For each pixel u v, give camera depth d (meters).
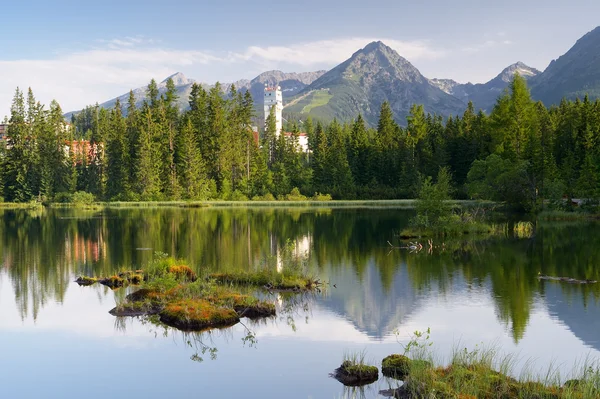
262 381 12.41
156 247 35.38
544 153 70.75
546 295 20.98
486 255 31.31
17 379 12.66
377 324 17.20
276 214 66.06
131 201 94.38
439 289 22.28
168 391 11.88
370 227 48.44
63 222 55.50
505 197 61.91
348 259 30.19
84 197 91.50
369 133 132.62
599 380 10.92
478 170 67.69
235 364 13.55
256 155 109.19
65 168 100.25
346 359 13.86
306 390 11.80
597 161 64.75
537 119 87.31
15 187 96.50
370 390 11.75
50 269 27.19
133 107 112.94
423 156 103.69
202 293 19.72
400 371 12.61
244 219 58.28
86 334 16.14
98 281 23.88
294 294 21.52
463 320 17.58
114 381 12.52
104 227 49.56
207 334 16.16
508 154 76.50
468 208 62.06
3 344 15.27
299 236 41.56
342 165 106.31
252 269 25.53
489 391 10.66
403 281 24.00
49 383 12.41
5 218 61.53
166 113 107.50
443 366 12.71
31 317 18.03
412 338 14.38
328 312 18.66
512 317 17.88
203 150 104.50
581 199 62.69
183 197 96.75
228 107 114.44
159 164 96.94
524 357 13.98
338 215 63.59
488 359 12.60
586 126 82.88
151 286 20.62
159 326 16.95
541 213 54.78
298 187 106.69
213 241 38.53
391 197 100.88
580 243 35.88
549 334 15.98
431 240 37.91
